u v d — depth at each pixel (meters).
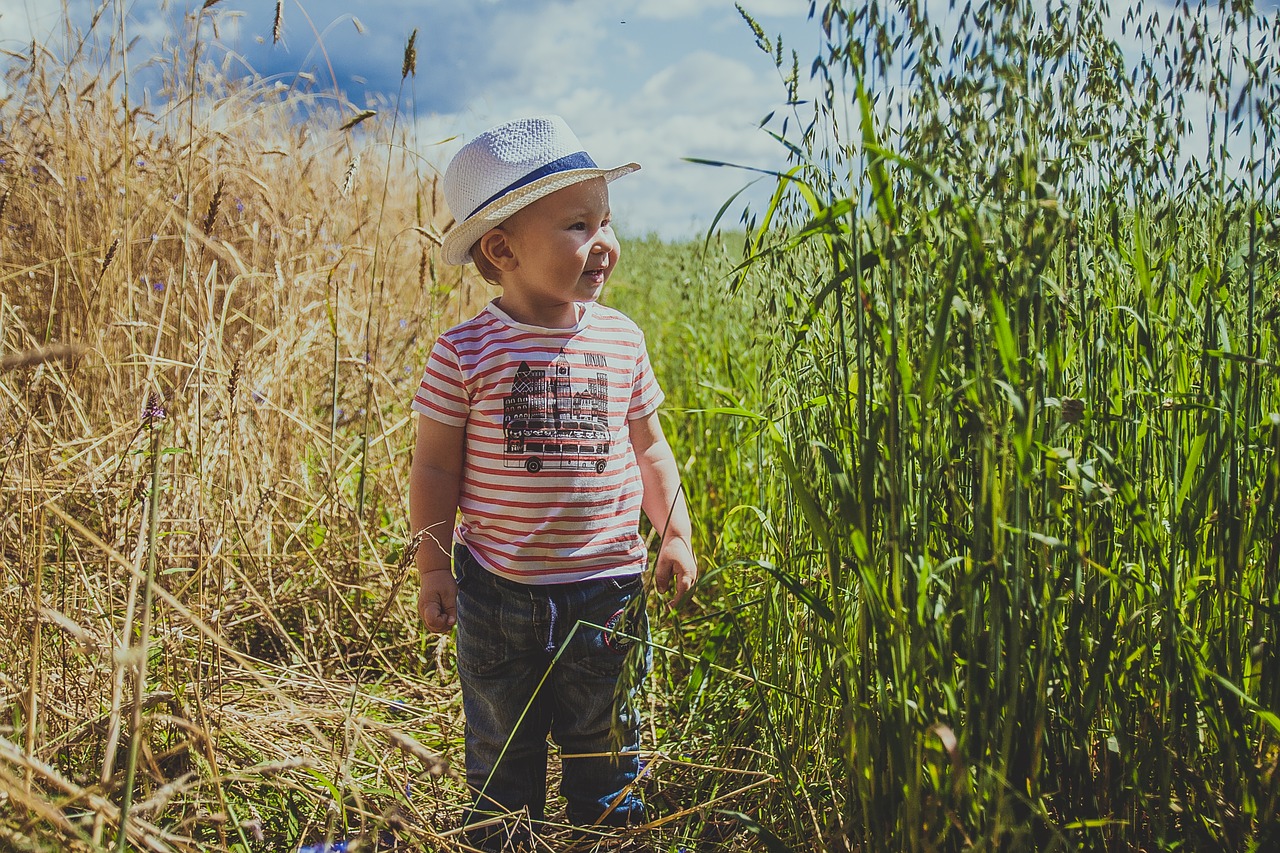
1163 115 1.71
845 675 1.69
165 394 3.14
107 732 1.96
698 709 2.54
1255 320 1.70
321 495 3.49
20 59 3.75
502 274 2.19
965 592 1.40
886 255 1.34
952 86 1.49
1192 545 1.62
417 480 2.15
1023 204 1.36
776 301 2.12
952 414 1.48
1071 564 1.50
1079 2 1.67
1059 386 1.49
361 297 4.61
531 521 2.07
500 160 2.13
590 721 2.12
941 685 1.43
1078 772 1.61
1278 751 1.53
